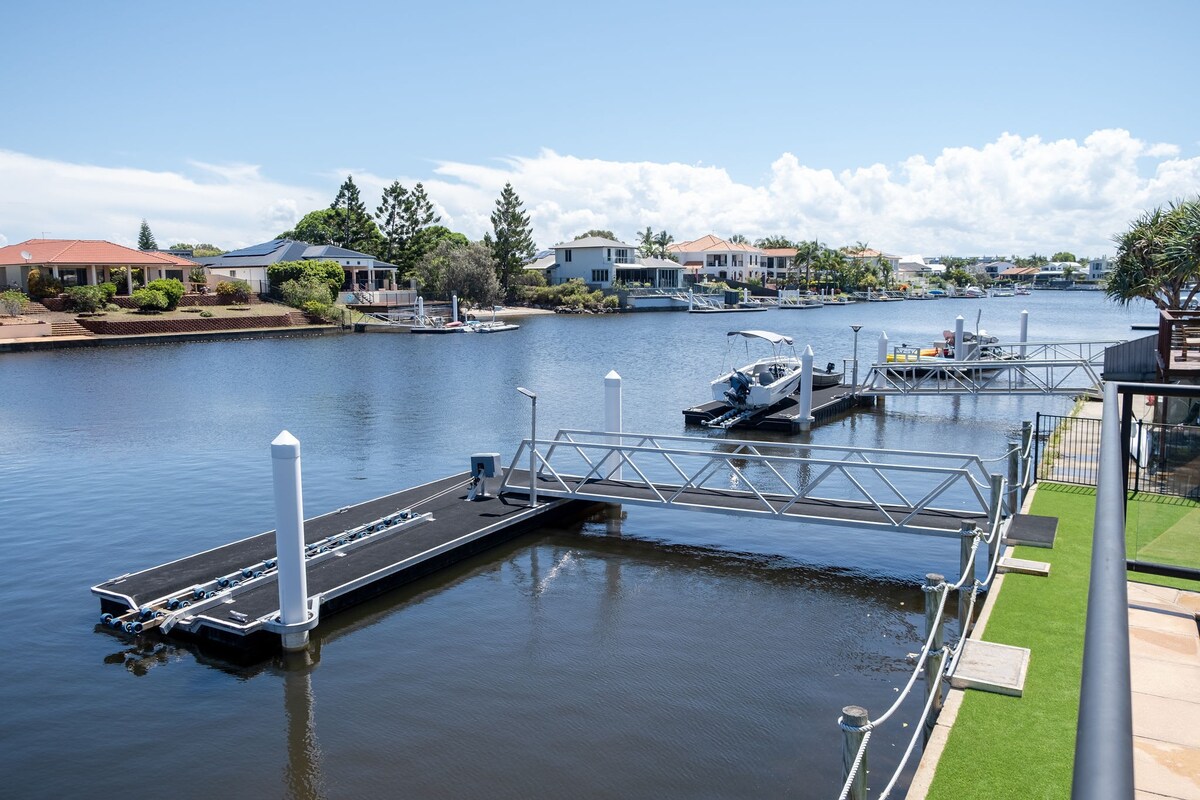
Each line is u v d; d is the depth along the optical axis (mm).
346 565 12633
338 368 43750
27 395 33906
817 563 14047
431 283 93625
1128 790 1239
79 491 18859
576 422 27734
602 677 10141
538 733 8938
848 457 22500
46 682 10094
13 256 64375
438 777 8203
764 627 11539
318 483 19469
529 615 11961
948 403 31672
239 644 10742
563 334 69062
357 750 8672
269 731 9047
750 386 26750
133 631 11055
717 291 116312
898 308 120000
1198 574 9461
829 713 9297
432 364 45812
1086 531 12594
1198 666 7559
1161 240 27328
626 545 14969
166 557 14430
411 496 16500
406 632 11391
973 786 6453
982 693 7887
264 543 13945
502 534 14859
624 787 8008
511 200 103312
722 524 16281
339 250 86062
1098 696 1576
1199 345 15953
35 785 8141
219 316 66312
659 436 15359
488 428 26625
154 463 21688
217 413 29500
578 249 109188
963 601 9891
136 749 8727
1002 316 98250
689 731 8961
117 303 64625
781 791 7938
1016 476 14164
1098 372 34812
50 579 13383
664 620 11781
